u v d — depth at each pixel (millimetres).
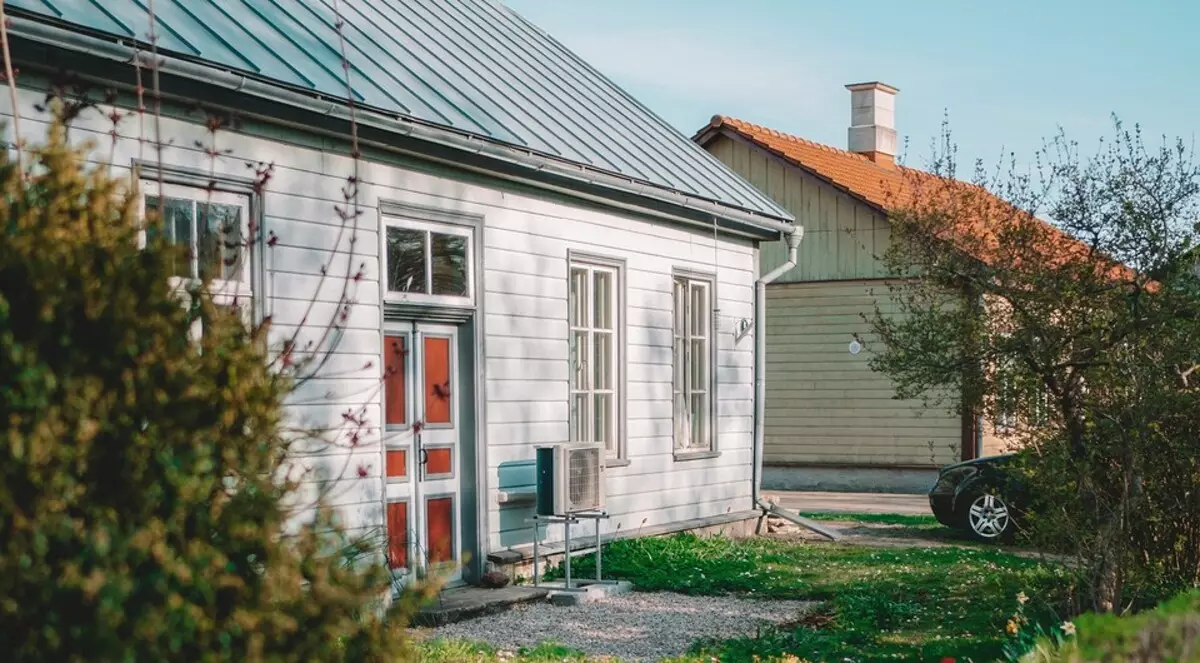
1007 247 10203
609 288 14641
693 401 16578
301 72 10211
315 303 10312
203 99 9320
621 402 14695
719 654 9070
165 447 3758
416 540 11391
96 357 3750
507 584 12023
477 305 12188
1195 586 9641
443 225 11852
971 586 11875
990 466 16891
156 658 3574
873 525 19125
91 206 3990
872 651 9117
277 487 4051
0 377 3590
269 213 9945
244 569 3867
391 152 11188
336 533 4234
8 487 3512
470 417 12133
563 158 12898
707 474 16500
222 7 10773
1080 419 9734
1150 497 9922
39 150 4148
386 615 4242
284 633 3908
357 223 10766
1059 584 10875
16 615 3480
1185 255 9578
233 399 3971
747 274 17578
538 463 12125
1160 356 9250
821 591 12000
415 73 12641
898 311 25797
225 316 4152
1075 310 9773
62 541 3555
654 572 13172
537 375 13062
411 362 11531
